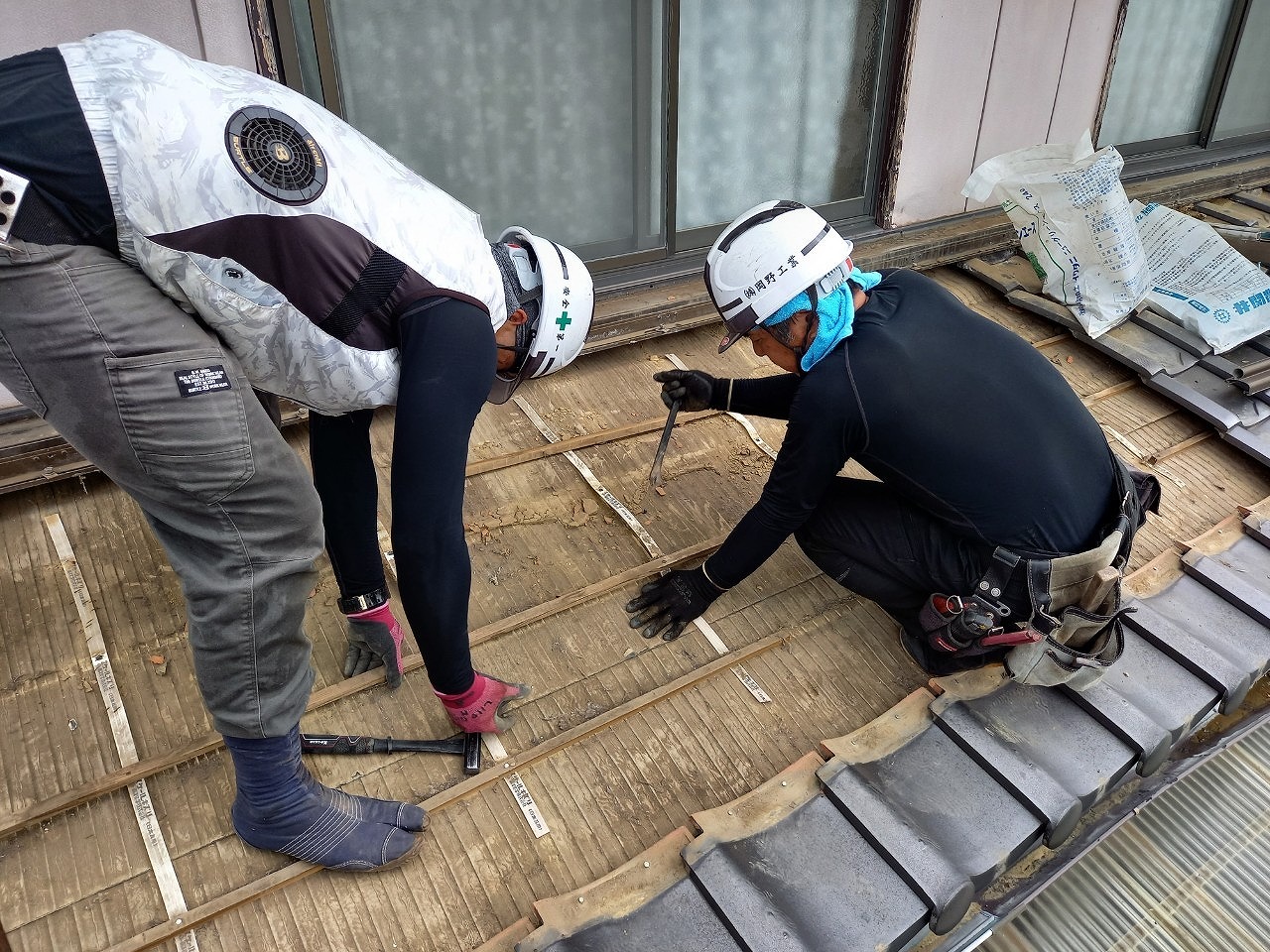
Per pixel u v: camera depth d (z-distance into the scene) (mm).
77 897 1545
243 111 1123
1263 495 2793
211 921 1534
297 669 1416
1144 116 4438
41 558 2113
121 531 2191
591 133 2939
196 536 1236
